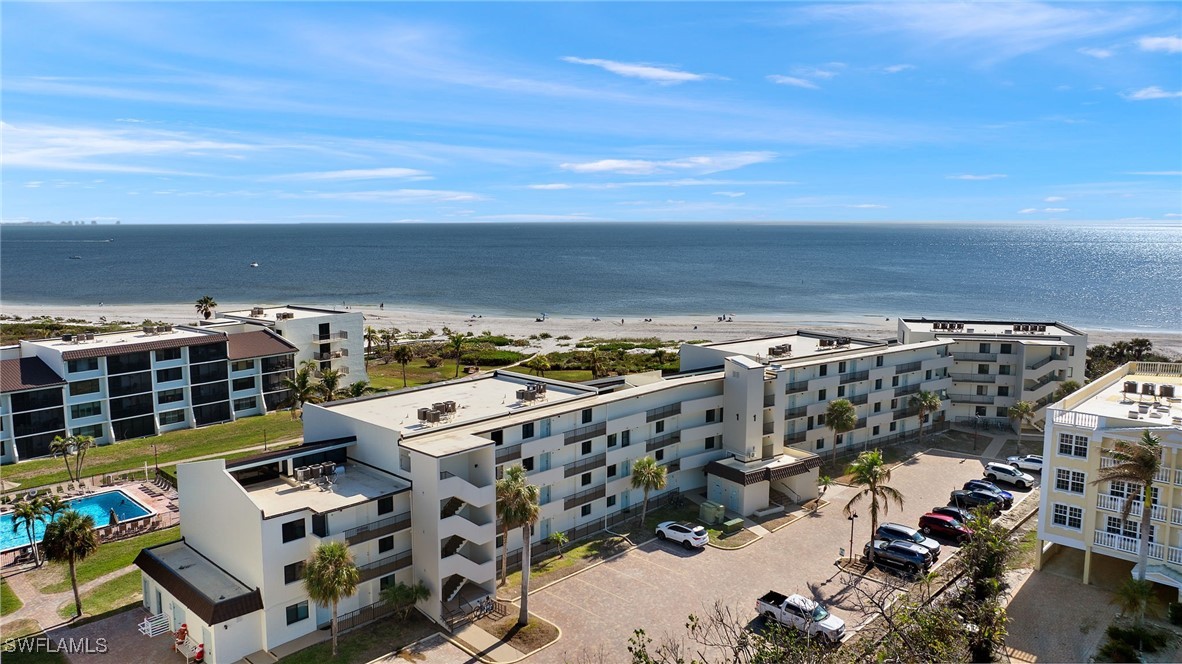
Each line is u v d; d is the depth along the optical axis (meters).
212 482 49.38
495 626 49.00
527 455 58.25
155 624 48.72
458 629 48.69
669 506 69.81
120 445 92.88
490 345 171.12
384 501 50.69
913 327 108.06
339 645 46.75
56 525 49.84
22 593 54.28
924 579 49.16
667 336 189.12
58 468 83.44
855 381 86.75
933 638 40.06
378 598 50.44
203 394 102.19
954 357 98.25
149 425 97.56
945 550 61.03
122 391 94.88
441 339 180.88
